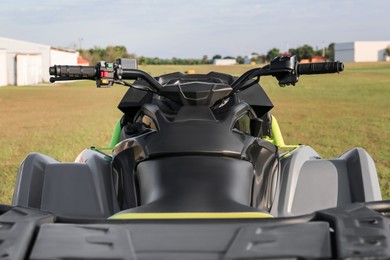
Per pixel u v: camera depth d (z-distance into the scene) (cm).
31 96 3406
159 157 313
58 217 248
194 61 18638
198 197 277
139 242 225
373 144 1194
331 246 221
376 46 18075
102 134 1416
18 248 219
